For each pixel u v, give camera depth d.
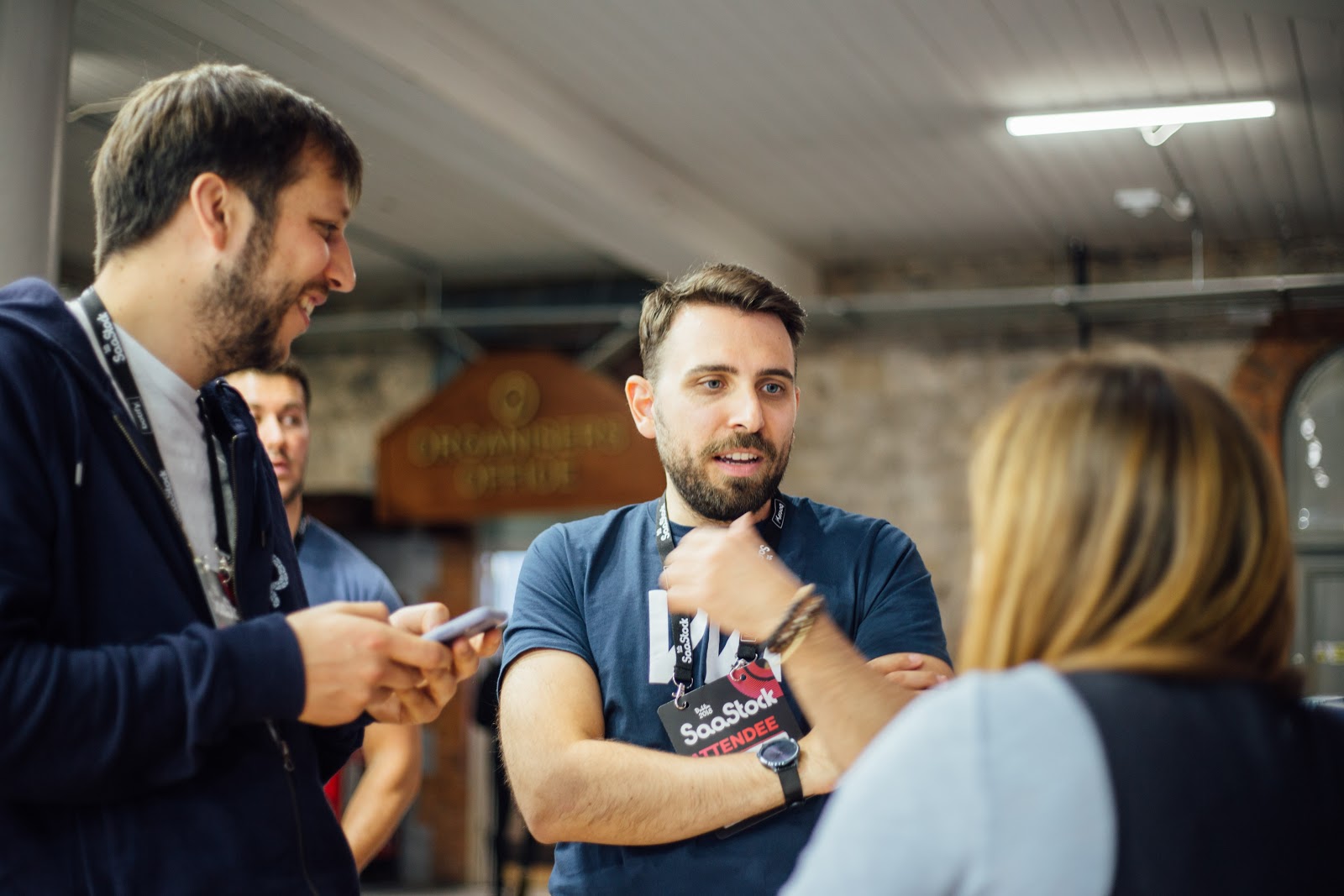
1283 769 0.94
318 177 1.46
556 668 1.81
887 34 5.60
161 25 5.04
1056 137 6.77
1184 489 0.99
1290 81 5.95
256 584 1.54
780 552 1.90
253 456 1.58
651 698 1.80
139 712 1.17
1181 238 8.52
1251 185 7.43
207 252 1.41
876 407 9.16
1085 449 1.03
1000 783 0.90
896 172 7.35
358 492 9.44
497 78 5.86
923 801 0.92
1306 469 8.21
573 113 6.42
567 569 1.90
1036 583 1.02
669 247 7.62
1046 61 5.85
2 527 1.20
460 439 8.89
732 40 5.71
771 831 1.70
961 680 0.98
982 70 5.96
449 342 9.69
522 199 6.84
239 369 1.49
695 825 1.67
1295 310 8.20
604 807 1.69
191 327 1.44
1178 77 5.97
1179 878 0.89
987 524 1.07
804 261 9.07
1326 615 8.05
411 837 9.27
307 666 1.24
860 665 1.47
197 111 1.40
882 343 9.22
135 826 1.26
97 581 1.30
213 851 1.29
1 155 3.68
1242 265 8.54
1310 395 8.27
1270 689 0.98
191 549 1.40
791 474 9.25
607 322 9.14
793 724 1.76
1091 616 0.99
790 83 6.16
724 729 1.76
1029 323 8.88
